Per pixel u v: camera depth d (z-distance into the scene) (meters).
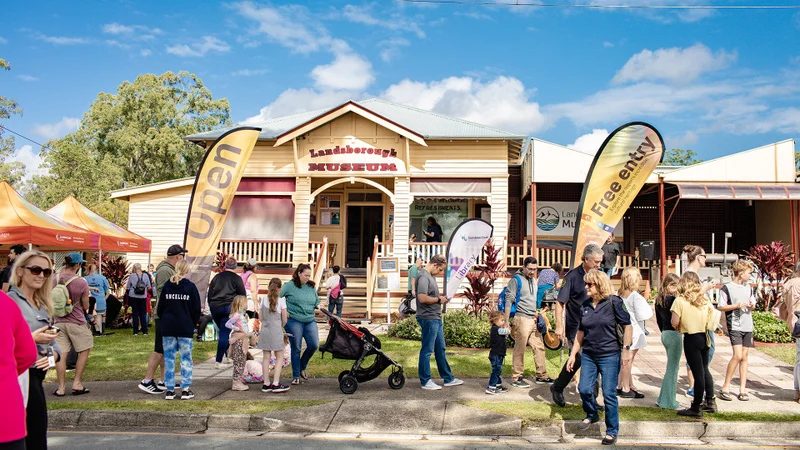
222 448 6.34
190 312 8.12
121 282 18.48
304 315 9.16
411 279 15.05
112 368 10.23
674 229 22.09
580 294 8.12
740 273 8.26
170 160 43.25
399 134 19.48
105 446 6.34
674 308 7.37
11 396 3.58
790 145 18.12
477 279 14.35
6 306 3.70
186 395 8.02
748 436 6.98
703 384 7.23
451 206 21.86
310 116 22.53
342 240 22.03
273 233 20.09
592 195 12.29
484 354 11.64
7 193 13.50
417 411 7.50
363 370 8.73
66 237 13.98
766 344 12.30
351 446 6.47
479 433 7.04
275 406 7.68
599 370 6.79
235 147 12.84
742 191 17.56
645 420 7.07
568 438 6.88
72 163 40.59
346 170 19.80
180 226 20.95
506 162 19.64
